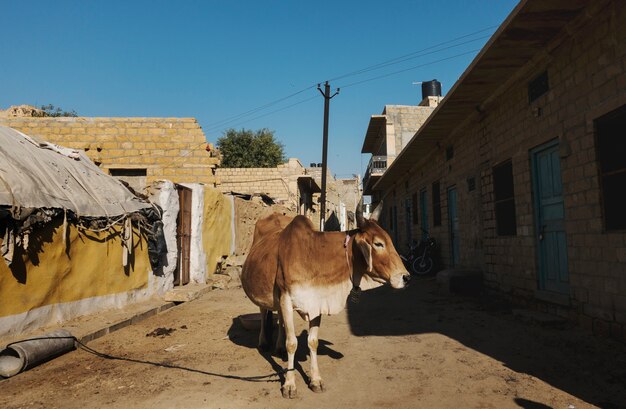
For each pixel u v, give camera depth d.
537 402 3.53
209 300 9.24
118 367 4.66
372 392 3.84
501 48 6.46
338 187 53.25
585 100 5.61
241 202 15.98
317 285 3.81
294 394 3.72
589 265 5.52
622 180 4.96
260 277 4.46
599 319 5.34
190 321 7.11
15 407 3.62
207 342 5.74
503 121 8.24
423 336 5.77
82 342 5.58
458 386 3.94
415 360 4.74
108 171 16.58
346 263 3.83
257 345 5.54
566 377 4.05
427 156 14.45
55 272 5.98
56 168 6.83
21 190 5.43
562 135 6.11
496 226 8.66
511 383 3.96
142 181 16.75
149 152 16.55
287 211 22.86
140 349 5.41
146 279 8.49
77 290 6.47
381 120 25.67
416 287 10.65
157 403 3.65
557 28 5.88
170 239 9.58
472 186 10.10
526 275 7.34
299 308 3.86
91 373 4.47
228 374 4.38
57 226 6.04
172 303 8.55
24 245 5.33
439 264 13.19
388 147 24.73
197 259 11.15
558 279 6.54
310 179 26.80
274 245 4.46
